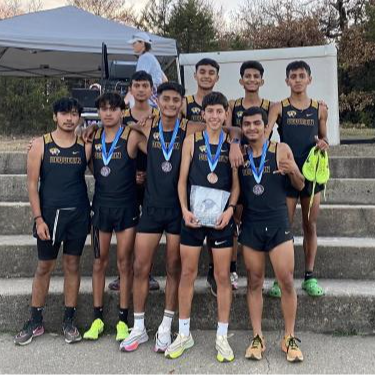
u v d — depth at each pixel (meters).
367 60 18.69
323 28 24.88
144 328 3.36
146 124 3.38
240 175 3.17
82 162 3.36
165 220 3.21
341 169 5.80
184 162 3.18
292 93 3.60
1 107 17.27
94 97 7.87
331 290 3.60
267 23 28.66
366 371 2.93
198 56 8.07
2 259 4.02
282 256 3.08
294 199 3.52
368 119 18.88
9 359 3.09
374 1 20.55
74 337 3.33
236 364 3.02
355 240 4.30
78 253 3.39
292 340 3.13
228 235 3.13
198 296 3.56
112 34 8.85
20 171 5.77
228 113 3.71
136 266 3.28
